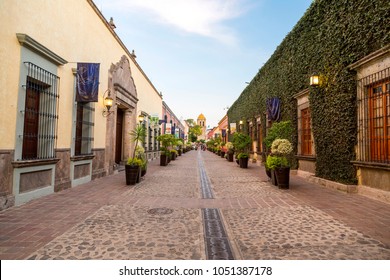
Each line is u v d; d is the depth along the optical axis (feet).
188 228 13.44
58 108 22.33
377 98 20.57
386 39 18.28
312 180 28.96
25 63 18.04
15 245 10.92
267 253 10.40
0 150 15.96
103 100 33.47
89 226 13.47
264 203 19.10
